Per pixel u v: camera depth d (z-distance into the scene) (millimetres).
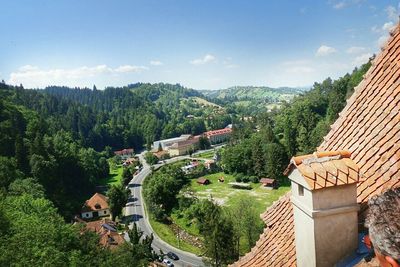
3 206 36656
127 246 52281
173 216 92125
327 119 131625
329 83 189000
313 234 5477
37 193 72000
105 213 102125
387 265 2674
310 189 5395
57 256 31359
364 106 7211
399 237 2578
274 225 8289
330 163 5777
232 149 136000
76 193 113375
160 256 65250
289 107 187250
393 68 6926
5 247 30359
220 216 61812
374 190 5949
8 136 106375
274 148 116688
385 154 6102
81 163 127312
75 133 196875
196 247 72562
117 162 186250
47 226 36219
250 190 114562
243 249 58125
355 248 5543
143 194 118625
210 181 131125
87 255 36188
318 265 5527
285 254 7344
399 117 6215
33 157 96500
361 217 5863
